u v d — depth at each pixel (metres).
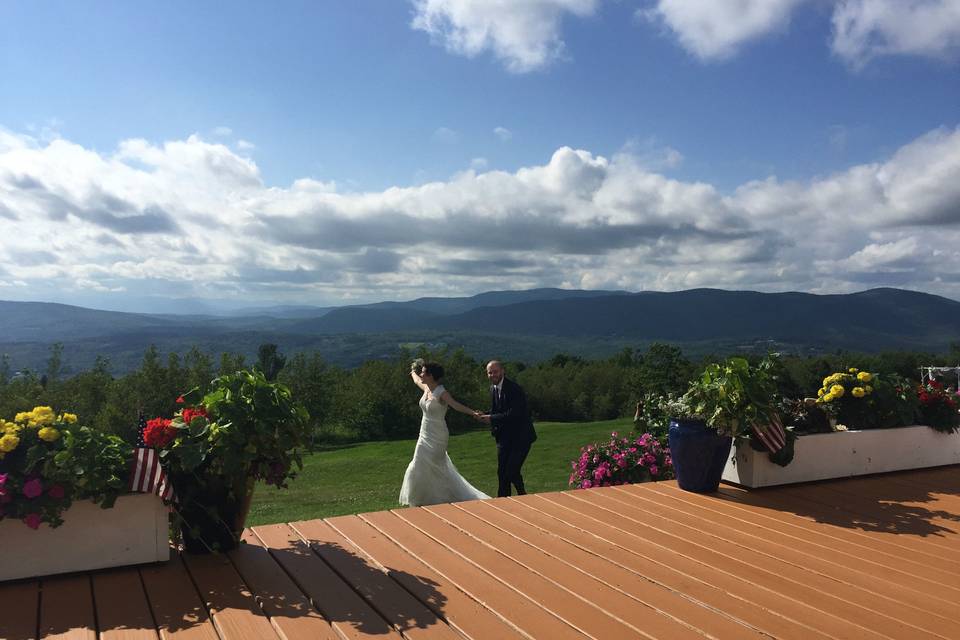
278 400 3.42
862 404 5.80
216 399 3.33
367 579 3.23
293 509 9.57
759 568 3.46
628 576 3.31
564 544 3.85
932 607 2.96
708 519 4.44
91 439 3.13
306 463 16.94
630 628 2.69
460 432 26.88
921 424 6.14
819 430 5.71
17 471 2.99
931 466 6.14
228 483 3.40
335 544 3.81
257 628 2.65
